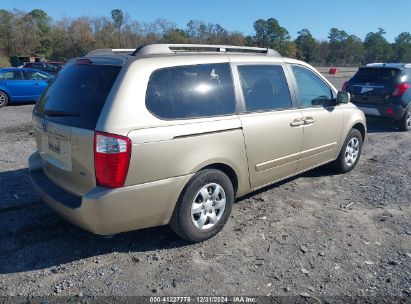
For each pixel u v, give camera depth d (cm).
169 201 362
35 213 452
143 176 339
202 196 386
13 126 1016
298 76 505
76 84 368
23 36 7600
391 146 826
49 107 384
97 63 368
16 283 328
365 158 723
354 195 532
